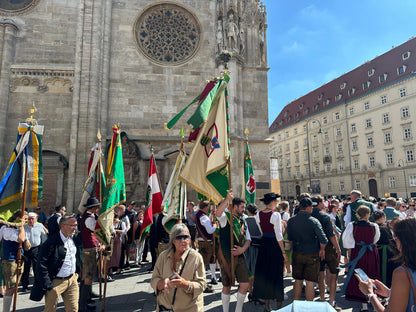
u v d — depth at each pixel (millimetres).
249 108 17969
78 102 16375
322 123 60656
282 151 73188
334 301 5691
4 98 16141
